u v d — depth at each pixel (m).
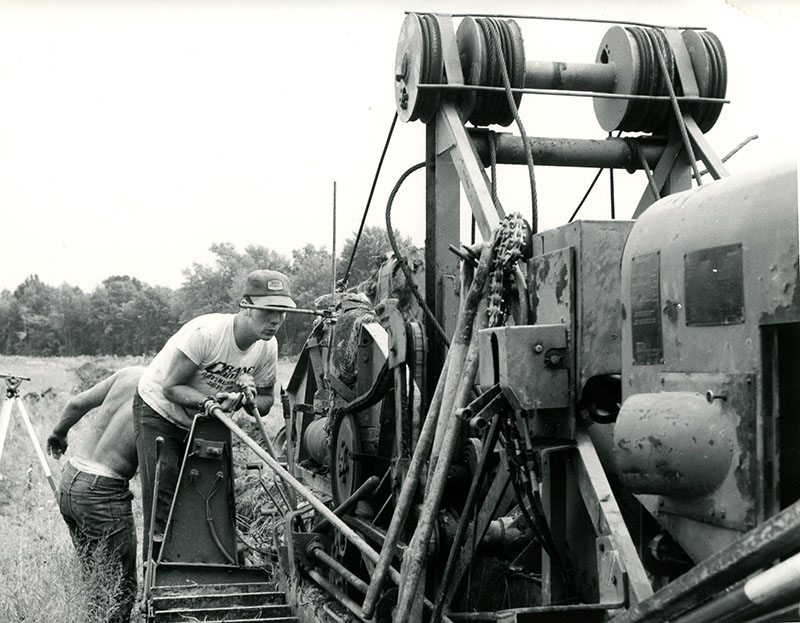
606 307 3.13
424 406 4.38
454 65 4.75
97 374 16.88
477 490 3.35
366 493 4.61
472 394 3.63
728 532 2.48
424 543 3.36
